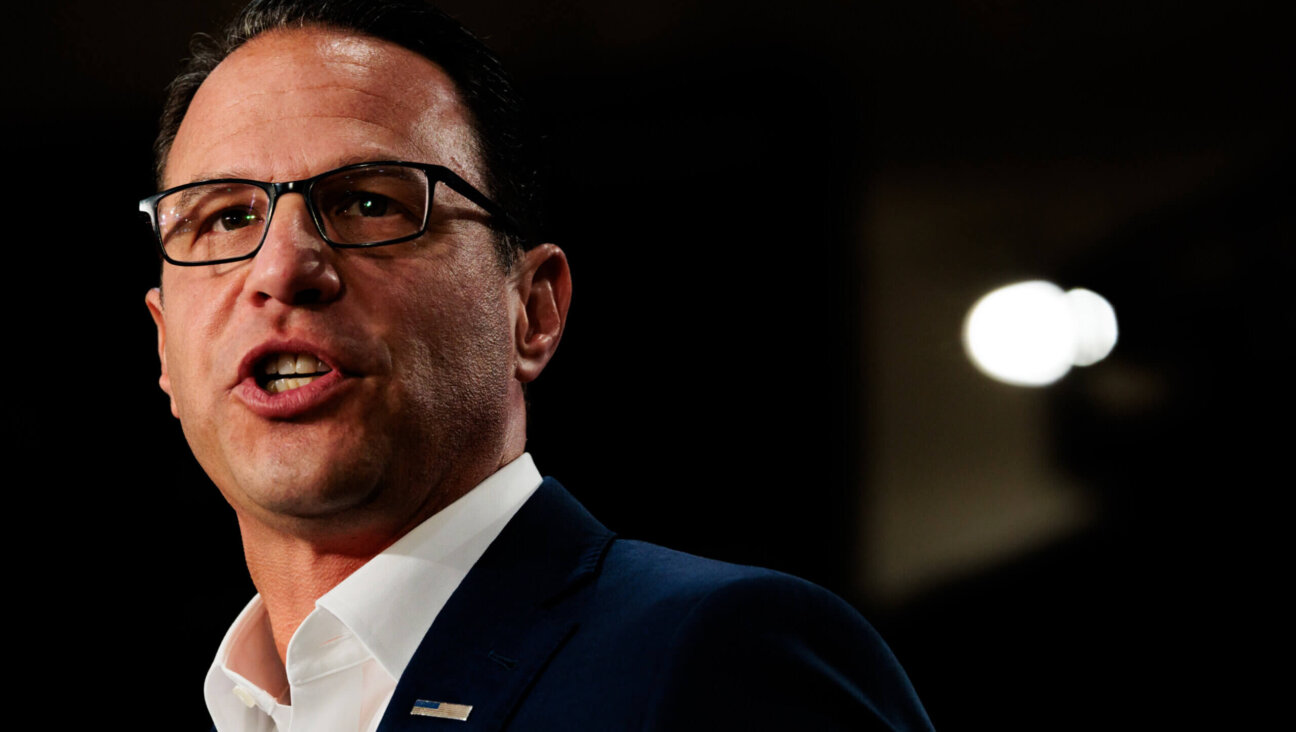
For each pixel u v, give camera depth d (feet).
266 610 7.94
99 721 21.45
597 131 20.97
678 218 21.57
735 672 5.95
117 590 21.84
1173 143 20.83
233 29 8.18
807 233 21.49
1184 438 21.02
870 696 6.48
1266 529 20.51
